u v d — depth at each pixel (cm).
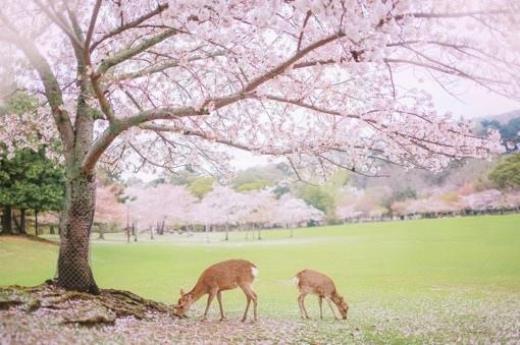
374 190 2538
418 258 1590
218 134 791
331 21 475
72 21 746
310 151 745
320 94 718
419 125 700
